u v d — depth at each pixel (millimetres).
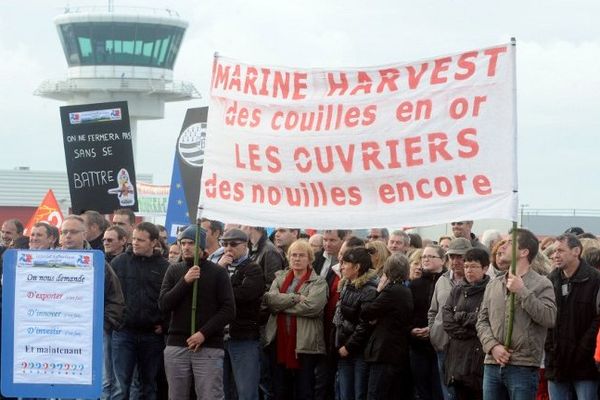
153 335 15289
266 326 15312
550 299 11562
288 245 17344
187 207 19000
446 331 13039
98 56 91812
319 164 12297
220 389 13391
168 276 13578
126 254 15414
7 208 89625
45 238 15664
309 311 14977
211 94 12867
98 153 18047
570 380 13047
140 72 92125
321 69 12359
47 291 12250
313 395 15156
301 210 12398
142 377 15406
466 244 13719
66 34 91500
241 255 14703
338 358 14711
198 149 18875
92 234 16844
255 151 12586
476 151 11570
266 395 15703
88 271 12258
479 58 11609
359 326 14250
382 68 12078
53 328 12258
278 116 12516
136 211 18047
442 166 11727
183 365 13391
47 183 91688
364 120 12094
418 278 14984
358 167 12125
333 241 15992
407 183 11898
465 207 11602
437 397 14805
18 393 12297
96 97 93500
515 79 11453
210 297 13336
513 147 11438
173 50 92562
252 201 12617
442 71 11766
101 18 89875
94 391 12266
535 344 11562
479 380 12734
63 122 18125
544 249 16531
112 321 14078
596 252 14242
